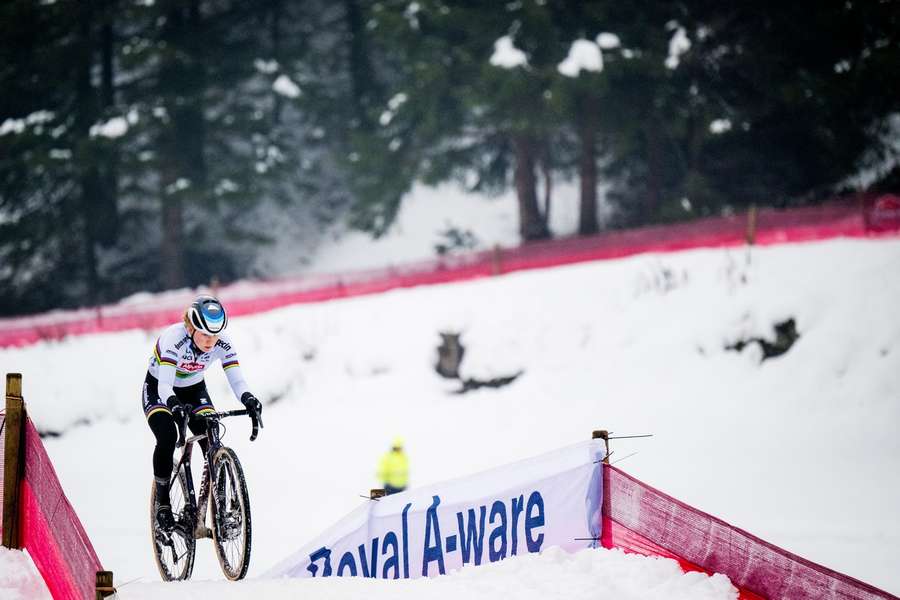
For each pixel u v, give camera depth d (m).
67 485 68.75
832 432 59.31
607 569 20.55
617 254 83.56
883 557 38.31
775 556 18.62
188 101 137.50
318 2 167.75
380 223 142.12
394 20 117.25
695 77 111.88
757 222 78.12
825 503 49.12
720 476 55.44
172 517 24.52
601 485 22.42
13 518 21.47
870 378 62.06
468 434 70.19
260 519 53.16
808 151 112.25
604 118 116.44
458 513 23.84
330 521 51.84
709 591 19.03
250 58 145.00
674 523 20.59
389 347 81.94
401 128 128.12
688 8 111.94
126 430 83.94
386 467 52.69
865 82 102.75
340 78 162.25
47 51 138.38
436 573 23.81
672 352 70.81
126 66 132.38
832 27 107.62
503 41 108.44
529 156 126.38
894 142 107.00
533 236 126.19
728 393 65.81
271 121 146.50
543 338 76.38
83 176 137.62
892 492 50.31
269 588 20.11
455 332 79.38
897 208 72.81
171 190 135.00
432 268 89.94
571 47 109.94
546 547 22.59
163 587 20.25
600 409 68.38
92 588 16.69
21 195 141.88
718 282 73.94
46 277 146.25
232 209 158.38
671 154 127.50
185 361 24.73
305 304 92.81
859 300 66.69
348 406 78.31
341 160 134.00
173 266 140.25
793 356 66.12
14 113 143.50
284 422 78.50
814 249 73.62
